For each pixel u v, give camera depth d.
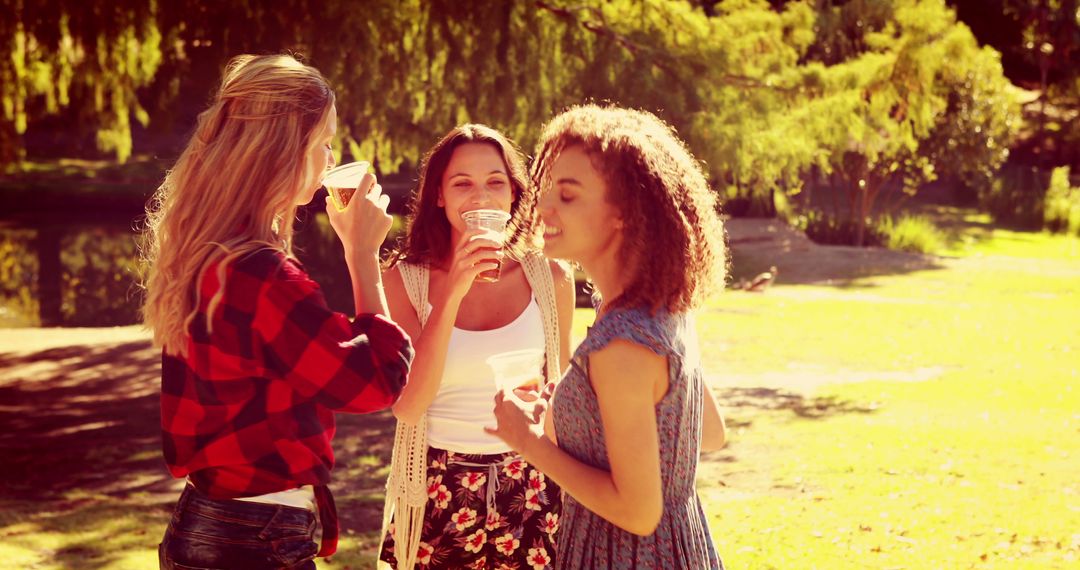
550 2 12.68
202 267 2.17
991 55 30.53
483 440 2.96
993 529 6.20
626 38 12.88
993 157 30.47
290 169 2.22
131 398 11.70
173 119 11.07
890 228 29.39
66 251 26.97
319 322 2.16
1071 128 44.22
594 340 1.97
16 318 18.06
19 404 11.37
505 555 2.97
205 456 2.21
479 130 3.12
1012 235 32.94
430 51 11.89
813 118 13.65
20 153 14.01
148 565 5.67
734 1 14.12
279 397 2.21
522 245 3.09
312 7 10.73
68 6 10.66
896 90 15.34
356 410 2.21
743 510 6.80
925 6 15.48
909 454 8.38
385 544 3.05
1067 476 7.57
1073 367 12.90
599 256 2.07
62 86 11.86
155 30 11.30
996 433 9.13
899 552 5.77
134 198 36.00
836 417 10.06
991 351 14.13
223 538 2.23
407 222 3.16
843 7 25.27
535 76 12.31
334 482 8.09
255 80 2.22
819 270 24.11
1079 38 41.28
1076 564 5.51
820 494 7.18
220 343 2.17
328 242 28.75
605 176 2.00
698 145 12.52
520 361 2.26
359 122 12.49
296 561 2.27
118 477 8.18
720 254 2.13
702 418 2.26
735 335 15.47
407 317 3.09
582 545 2.12
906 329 16.09
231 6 10.56
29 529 6.39
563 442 2.09
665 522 2.06
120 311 18.80
